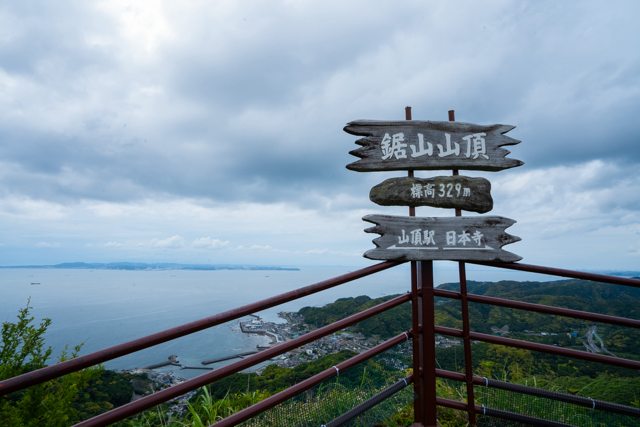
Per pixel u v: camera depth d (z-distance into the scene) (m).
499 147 2.42
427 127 2.40
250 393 3.04
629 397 2.62
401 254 2.21
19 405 2.74
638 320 1.88
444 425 2.45
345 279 1.93
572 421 2.14
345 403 1.94
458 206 2.34
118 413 1.25
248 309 1.56
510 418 2.22
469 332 2.26
